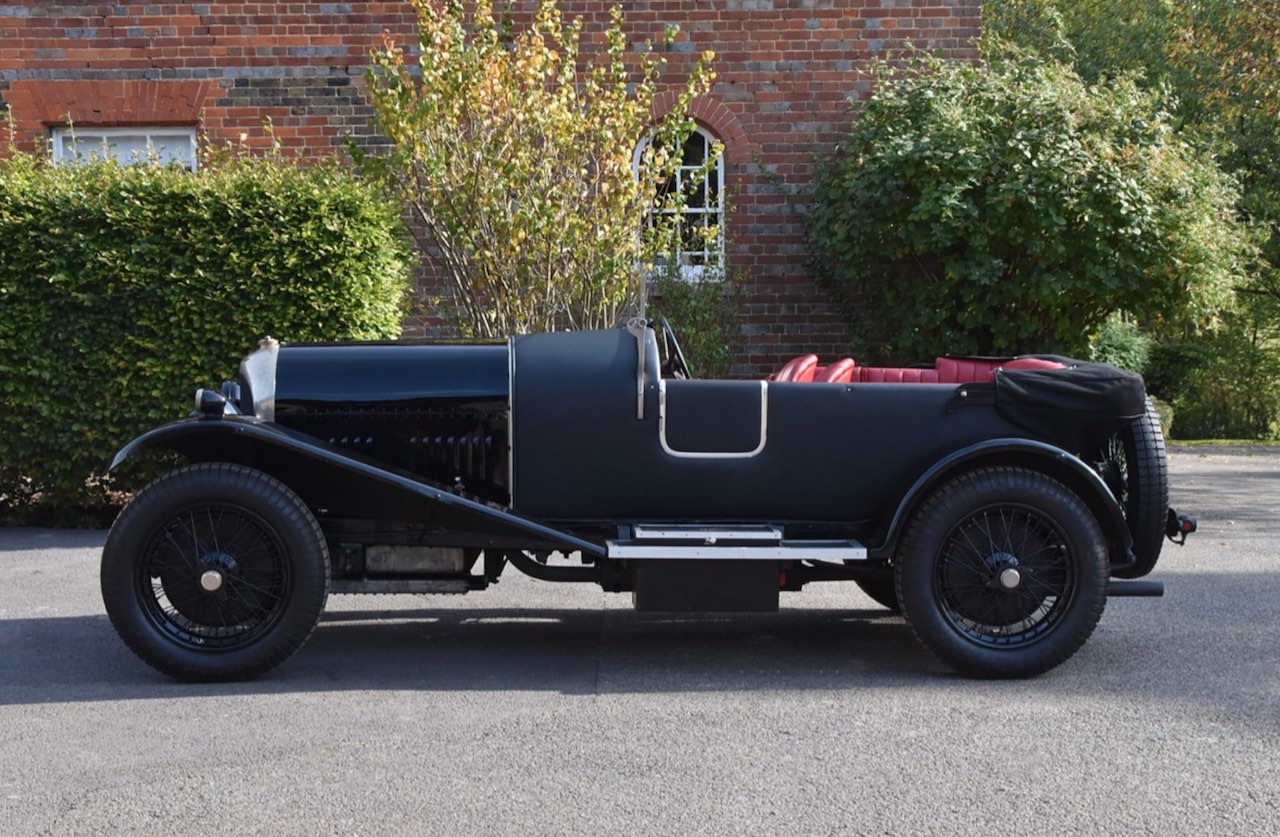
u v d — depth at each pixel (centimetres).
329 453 483
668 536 496
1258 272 1841
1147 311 971
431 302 974
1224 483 1106
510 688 482
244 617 489
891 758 402
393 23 1070
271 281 791
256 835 342
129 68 1069
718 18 1064
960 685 488
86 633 568
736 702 464
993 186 912
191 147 1084
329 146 1073
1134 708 456
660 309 1026
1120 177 898
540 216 855
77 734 425
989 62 1052
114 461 466
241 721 439
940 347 966
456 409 521
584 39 1063
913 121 953
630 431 507
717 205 1077
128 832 344
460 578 516
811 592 668
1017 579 491
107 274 779
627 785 378
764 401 507
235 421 478
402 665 515
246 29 1068
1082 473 495
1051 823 351
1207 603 628
